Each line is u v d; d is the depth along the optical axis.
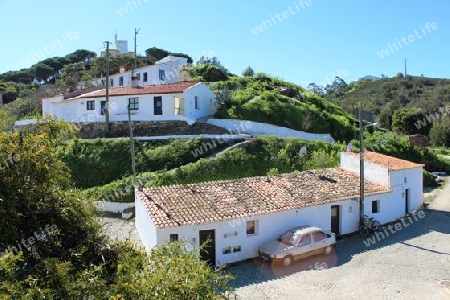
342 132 49.59
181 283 6.45
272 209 21.98
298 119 47.97
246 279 18.83
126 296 6.46
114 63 76.81
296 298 16.72
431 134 72.25
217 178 31.47
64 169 8.62
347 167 29.95
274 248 20.64
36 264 6.96
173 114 41.31
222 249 20.78
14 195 7.28
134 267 7.10
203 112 45.47
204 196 22.61
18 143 7.67
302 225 23.09
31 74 96.00
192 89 42.56
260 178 25.81
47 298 6.09
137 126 40.88
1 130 8.04
